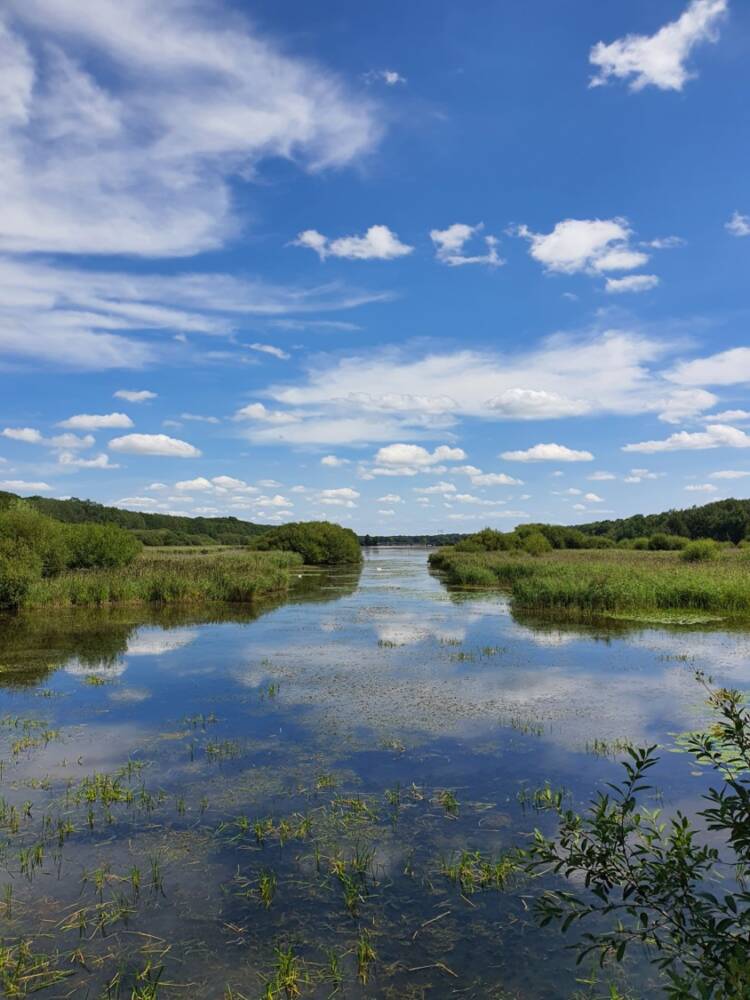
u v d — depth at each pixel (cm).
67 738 1062
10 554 2866
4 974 504
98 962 521
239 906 598
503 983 497
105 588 2838
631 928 557
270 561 4950
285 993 488
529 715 1159
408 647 1817
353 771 912
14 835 732
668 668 1522
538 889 622
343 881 630
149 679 1462
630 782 408
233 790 852
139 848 704
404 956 529
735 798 368
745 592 2456
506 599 3080
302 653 1742
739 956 319
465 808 790
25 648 1834
